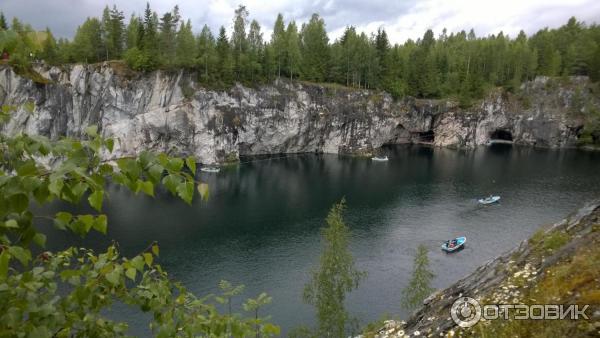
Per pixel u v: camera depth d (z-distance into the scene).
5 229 3.10
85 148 3.23
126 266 4.14
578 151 117.56
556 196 66.38
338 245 22.98
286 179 81.25
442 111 128.25
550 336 7.03
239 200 65.38
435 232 50.97
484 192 69.69
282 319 31.64
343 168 93.62
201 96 94.88
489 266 11.12
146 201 63.12
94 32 92.31
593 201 10.90
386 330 11.53
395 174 86.12
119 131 88.50
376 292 35.75
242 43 112.81
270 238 49.28
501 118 130.62
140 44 91.19
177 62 92.00
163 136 93.00
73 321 4.14
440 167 93.56
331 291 22.66
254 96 104.25
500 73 138.12
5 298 3.66
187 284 37.28
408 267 40.94
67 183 3.10
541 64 140.88
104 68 86.12
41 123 78.38
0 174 2.86
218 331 4.63
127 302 4.64
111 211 57.44
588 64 131.00
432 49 148.50
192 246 46.28
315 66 119.94
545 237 10.62
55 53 83.19
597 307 7.20
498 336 7.84
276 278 38.69
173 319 4.71
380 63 126.75
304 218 56.97
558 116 125.06
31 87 76.44
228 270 40.34
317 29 130.00
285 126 110.56
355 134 119.25
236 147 102.94
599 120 120.12
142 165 3.16
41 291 4.40
